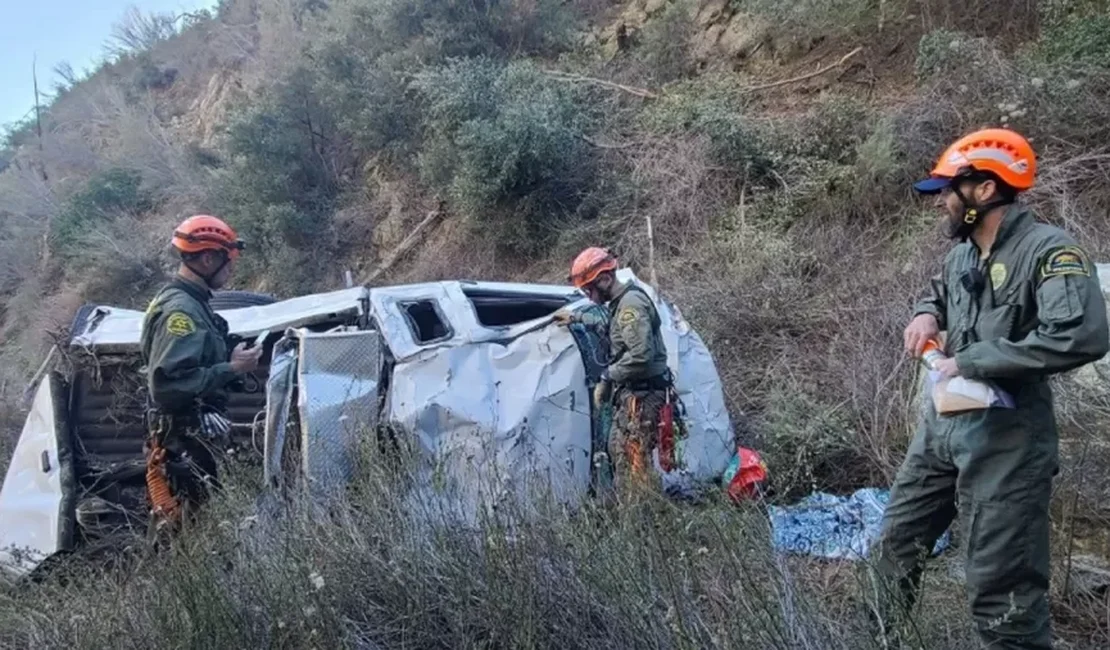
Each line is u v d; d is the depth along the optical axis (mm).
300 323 4707
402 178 10555
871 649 2492
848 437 4605
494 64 10000
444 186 9539
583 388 4395
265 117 11312
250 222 10891
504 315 5480
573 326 4438
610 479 4168
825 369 5402
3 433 6910
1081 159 6184
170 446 3936
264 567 3123
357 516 3424
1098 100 6387
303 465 3930
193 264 4105
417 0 10797
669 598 2662
